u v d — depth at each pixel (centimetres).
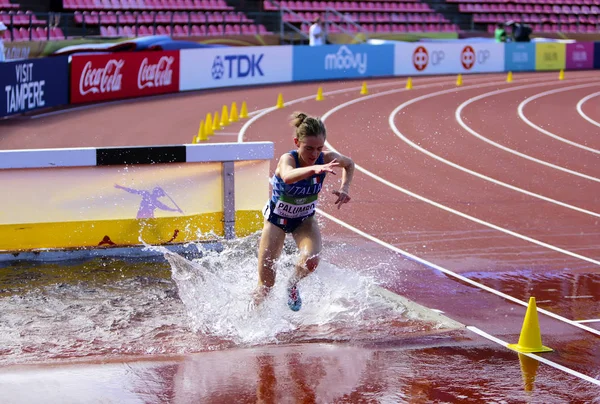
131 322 619
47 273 756
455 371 530
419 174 1333
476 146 1602
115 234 832
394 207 1104
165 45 2483
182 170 847
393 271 809
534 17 3578
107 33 2502
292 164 577
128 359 536
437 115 2000
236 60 2611
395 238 945
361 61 2964
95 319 624
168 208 845
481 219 1049
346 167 606
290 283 605
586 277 804
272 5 3023
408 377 514
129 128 1744
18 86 1842
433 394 487
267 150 859
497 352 575
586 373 538
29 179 803
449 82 2784
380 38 3181
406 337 602
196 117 1925
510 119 1945
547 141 1661
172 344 572
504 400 482
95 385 485
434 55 3130
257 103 2194
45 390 475
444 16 3409
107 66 2177
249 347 571
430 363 544
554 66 3388
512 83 2762
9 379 491
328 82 2767
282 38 2897
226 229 860
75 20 2441
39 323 612
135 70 2267
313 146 571
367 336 601
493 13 3500
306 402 466
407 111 2064
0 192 796
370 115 1994
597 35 3616
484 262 852
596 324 659
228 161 853
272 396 474
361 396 479
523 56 3312
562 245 929
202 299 668
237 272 741
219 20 2791
